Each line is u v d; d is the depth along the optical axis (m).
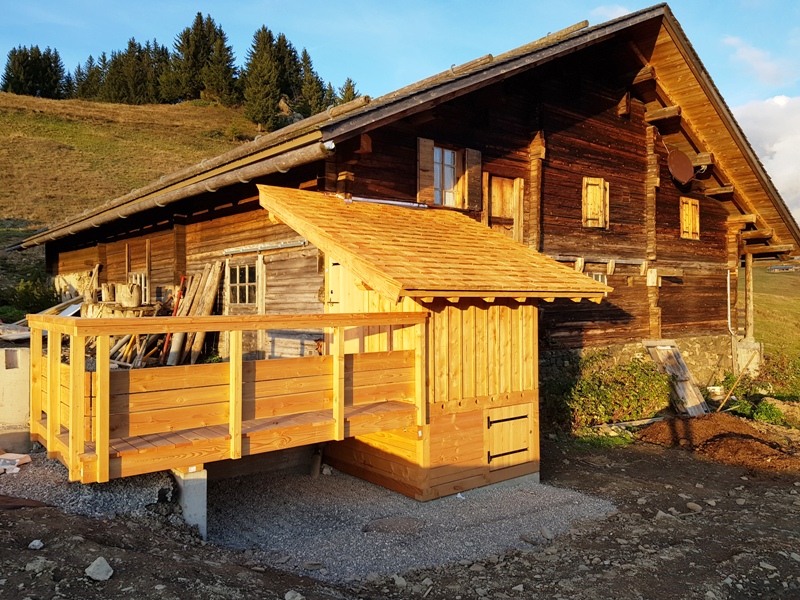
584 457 9.91
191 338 11.69
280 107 72.44
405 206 9.91
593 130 13.53
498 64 9.98
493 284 6.94
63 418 5.36
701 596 5.02
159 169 44.00
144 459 4.95
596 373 12.83
